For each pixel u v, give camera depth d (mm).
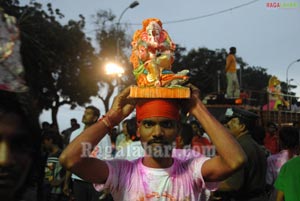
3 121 1271
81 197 6199
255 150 4457
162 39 2723
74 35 28375
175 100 2562
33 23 23641
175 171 2578
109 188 2564
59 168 7258
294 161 3945
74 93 30938
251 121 4684
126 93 2596
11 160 1267
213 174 2518
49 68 24234
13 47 1354
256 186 4402
